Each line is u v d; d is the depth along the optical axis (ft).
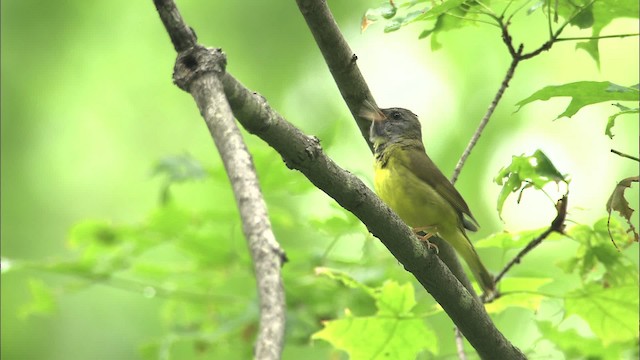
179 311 42.19
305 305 34.68
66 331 49.49
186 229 36.22
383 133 31.78
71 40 53.72
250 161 13.52
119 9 54.34
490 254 50.11
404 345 28.40
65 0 53.67
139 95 54.49
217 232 37.81
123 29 54.34
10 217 52.03
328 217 33.24
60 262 36.11
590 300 29.09
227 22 53.57
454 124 55.06
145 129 54.39
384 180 30.53
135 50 54.44
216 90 14.99
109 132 54.13
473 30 55.01
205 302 36.76
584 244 28.45
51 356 49.14
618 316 29.22
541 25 54.49
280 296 11.64
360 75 26.45
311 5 24.94
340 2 53.67
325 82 53.01
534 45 54.85
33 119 53.21
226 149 13.71
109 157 53.83
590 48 27.04
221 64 15.56
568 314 29.48
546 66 55.31
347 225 33.09
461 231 29.78
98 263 36.88
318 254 34.55
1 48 52.85
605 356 33.14
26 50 53.16
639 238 22.98
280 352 11.19
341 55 25.89
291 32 53.52
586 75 55.21
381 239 20.95
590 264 28.66
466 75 55.67
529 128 55.52
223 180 35.14
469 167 54.03
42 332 49.75
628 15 26.09
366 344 28.40
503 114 55.16
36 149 53.06
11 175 52.37
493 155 54.49
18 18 53.06
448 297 22.20
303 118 52.29
